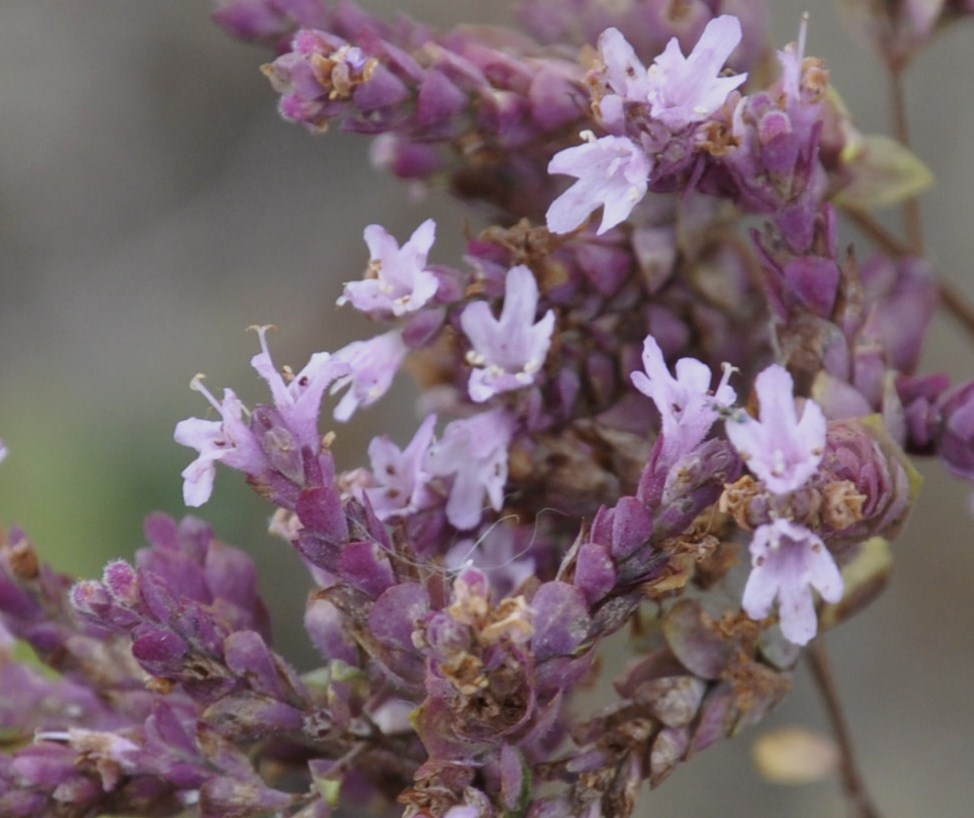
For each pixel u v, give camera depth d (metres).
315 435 0.18
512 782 0.18
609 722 0.19
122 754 0.19
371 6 0.39
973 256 0.35
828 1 0.37
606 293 0.20
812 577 0.18
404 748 0.19
